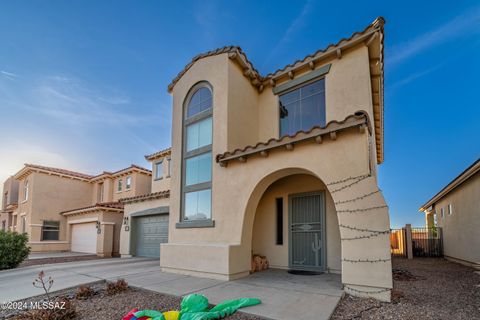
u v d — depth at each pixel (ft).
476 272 33.27
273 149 25.44
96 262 41.50
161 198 46.52
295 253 30.27
